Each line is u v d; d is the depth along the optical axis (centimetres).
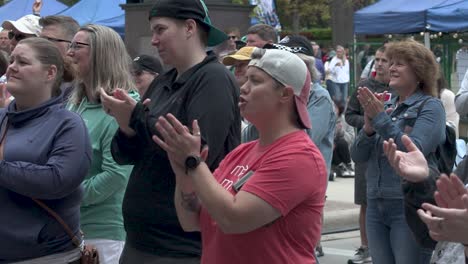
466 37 1564
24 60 459
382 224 614
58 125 456
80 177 453
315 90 700
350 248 995
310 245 376
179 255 459
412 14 1459
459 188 329
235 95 464
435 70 596
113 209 539
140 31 1097
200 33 475
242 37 1055
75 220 468
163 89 479
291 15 3634
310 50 711
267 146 377
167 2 466
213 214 359
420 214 328
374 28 1516
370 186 615
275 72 371
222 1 1088
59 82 475
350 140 1419
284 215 362
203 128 449
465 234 317
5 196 449
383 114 581
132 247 471
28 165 443
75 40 543
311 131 684
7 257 452
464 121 1153
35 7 1120
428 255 593
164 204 456
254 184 362
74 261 468
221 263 377
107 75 540
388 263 614
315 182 366
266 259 367
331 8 3438
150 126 439
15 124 464
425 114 583
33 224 450
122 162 470
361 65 1769
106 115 532
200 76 460
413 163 391
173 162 364
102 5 1730
